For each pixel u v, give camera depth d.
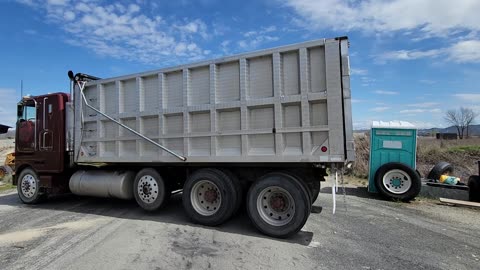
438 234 5.49
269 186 5.32
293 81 5.34
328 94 5.05
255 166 5.74
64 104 7.89
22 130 8.42
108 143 7.16
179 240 5.04
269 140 5.49
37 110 8.19
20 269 3.95
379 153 9.12
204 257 4.34
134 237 5.16
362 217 6.62
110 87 7.15
